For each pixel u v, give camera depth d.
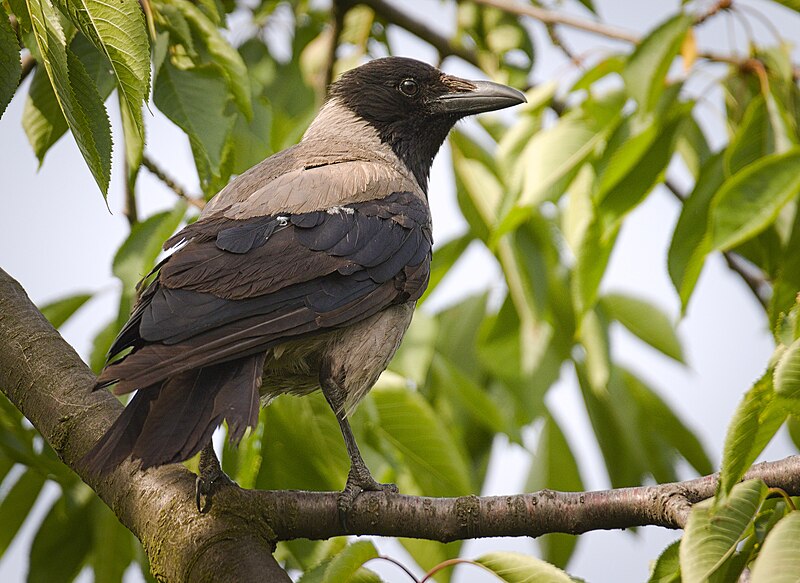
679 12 9.77
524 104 11.46
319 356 9.09
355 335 9.16
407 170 11.34
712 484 7.27
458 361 12.75
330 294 8.84
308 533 7.69
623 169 9.78
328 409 9.59
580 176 10.72
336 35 13.64
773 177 8.53
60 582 10.47
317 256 8.94
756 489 6.25
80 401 7.93
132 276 9.14
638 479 12.70
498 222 10.36
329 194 9.53
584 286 10.30
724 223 8.52
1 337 8.23
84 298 10.33
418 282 9.56
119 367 7.20
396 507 7.68
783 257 9.34
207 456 8.23
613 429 12.70
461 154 12.09
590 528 7.40
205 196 9.44
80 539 10.52
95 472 6.74
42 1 6.40
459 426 11.98
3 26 6.88
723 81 10.08
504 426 11.47
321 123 11.61
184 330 7.80
